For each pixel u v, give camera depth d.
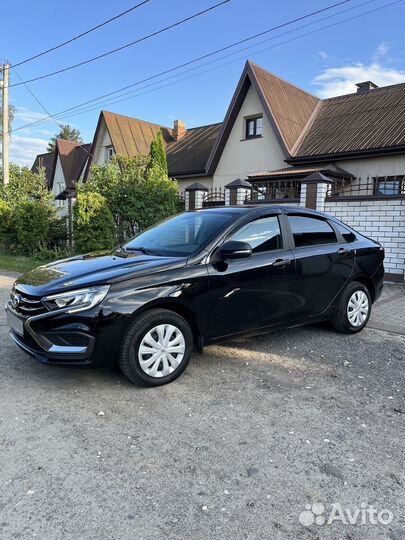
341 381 4.08
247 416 3.38
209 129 25.06
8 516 2.28
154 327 3.81
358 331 5.62
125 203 13.23
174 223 5.07
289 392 3.81
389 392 3.86
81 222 11.68
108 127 24.08
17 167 23.67
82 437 3.04
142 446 2.94
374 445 3.01
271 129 16.77
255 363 4.49
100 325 3.55
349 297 5.43
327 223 5.40
